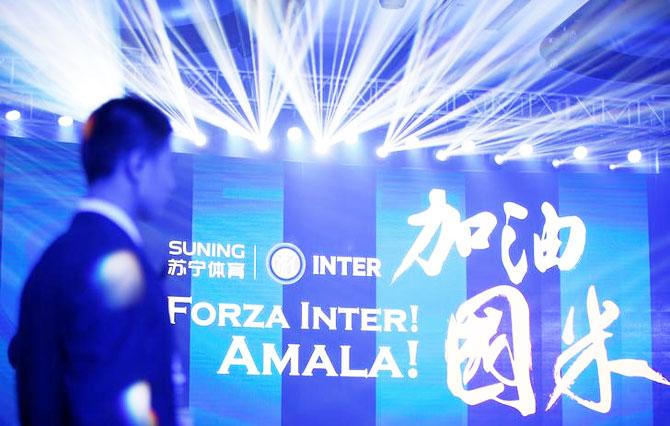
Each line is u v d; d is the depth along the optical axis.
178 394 1.60
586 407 7.85
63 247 1.51
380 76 7.98
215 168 7.53
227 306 7.36
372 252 7.73
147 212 1.67
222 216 7.48
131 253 1.50
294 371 7.43
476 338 7.79
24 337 1.52
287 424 7.35
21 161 6.98
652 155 8.33
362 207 7.77
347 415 7.47
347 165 7.80
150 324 1.47
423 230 7.86
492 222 8.00
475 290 7.87
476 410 7.68
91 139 1.61
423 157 7.97
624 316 8.05
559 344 7.91
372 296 7.67
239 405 7.28
